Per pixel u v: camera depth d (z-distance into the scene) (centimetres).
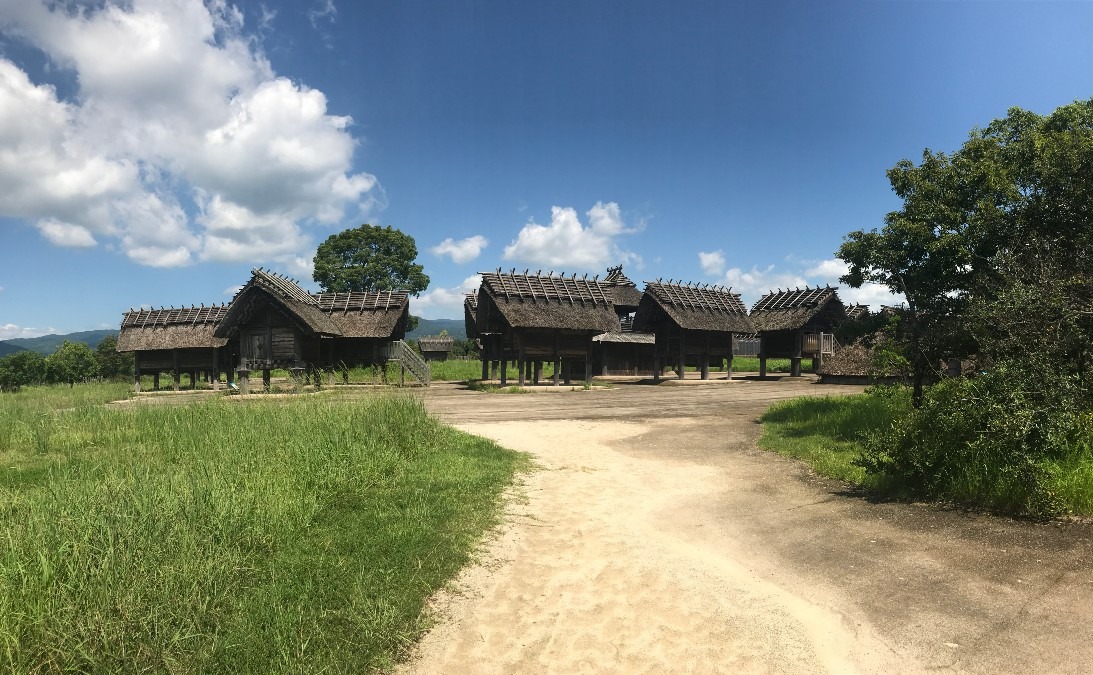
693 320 3691
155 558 484
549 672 436
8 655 366
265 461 870
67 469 820
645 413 1988
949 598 518
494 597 555
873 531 705
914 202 1346
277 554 578
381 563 583
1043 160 1123
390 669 433
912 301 1355
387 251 6719
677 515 809
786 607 527
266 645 433
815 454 1136
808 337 3788
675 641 479
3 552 481
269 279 2764
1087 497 690
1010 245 1163
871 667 429
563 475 1041
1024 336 903
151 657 394
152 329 3569
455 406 2242
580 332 3309
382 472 898
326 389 2822
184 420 1216
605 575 605
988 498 755
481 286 3266
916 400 1298
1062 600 497
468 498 823
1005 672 408
